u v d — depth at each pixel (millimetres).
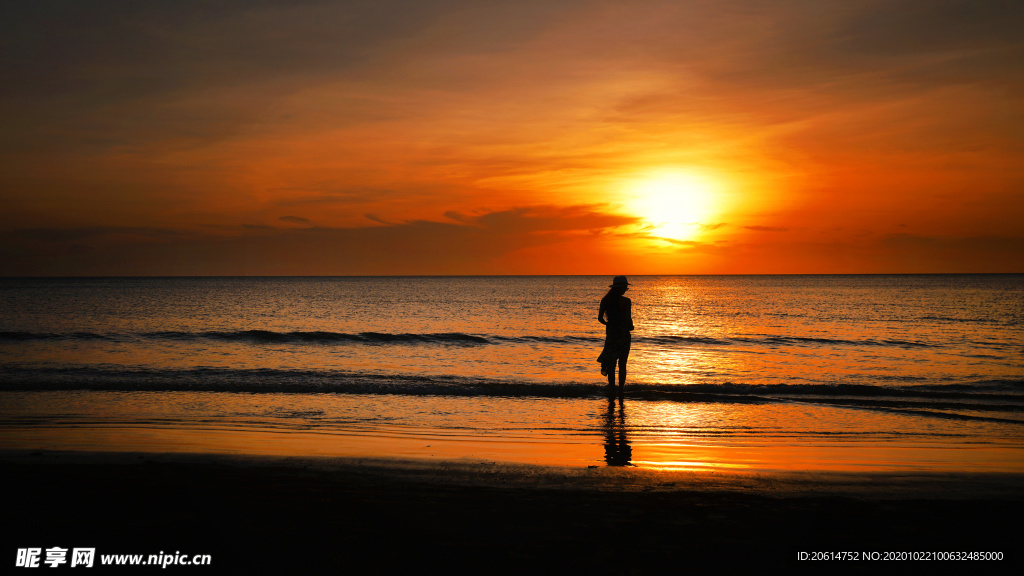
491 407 9484
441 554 3535
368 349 18781
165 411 8961
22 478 5156
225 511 4309
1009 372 14461
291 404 9594
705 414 9047
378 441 7234
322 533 3873
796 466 6234
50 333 21656
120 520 4098
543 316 40094
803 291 99312
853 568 3443
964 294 80688
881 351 19000
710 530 4023
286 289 115188
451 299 72500
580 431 7875
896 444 7305
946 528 4145
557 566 3381
